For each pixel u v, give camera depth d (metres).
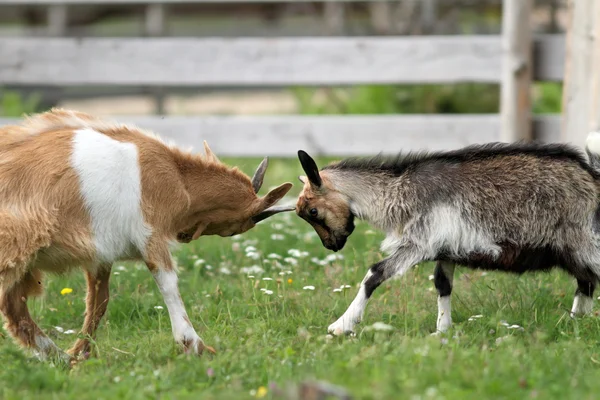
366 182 9.80
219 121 17.70
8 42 17.92
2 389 7.70
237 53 17.70
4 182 8.36
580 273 9.42
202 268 12.20
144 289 11.40
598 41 14.12
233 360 8.23
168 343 9.24
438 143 17.41
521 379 7.19
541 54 16.36
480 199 9.35
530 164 9.37
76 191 8.50
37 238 8.34
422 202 9.52
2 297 8.82
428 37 17.42
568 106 14.86
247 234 13.47
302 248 12.74
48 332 10.36
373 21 24.55
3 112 22.58
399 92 22.02
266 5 27.42
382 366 7.54
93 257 8.67
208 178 9.48
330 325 9.53
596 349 8.57
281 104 28.20
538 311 9.93
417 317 9.75
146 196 8.84
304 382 6.61
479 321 9.49
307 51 17.59
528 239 9.30
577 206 9.23
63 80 17.98
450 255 9.44
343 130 17.59
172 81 17.83
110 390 7.56
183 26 33.56
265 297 10.46
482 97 21.52
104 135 8.80
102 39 17.88
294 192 16.38
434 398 6.65
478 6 24.52
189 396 7.25
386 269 9.52
